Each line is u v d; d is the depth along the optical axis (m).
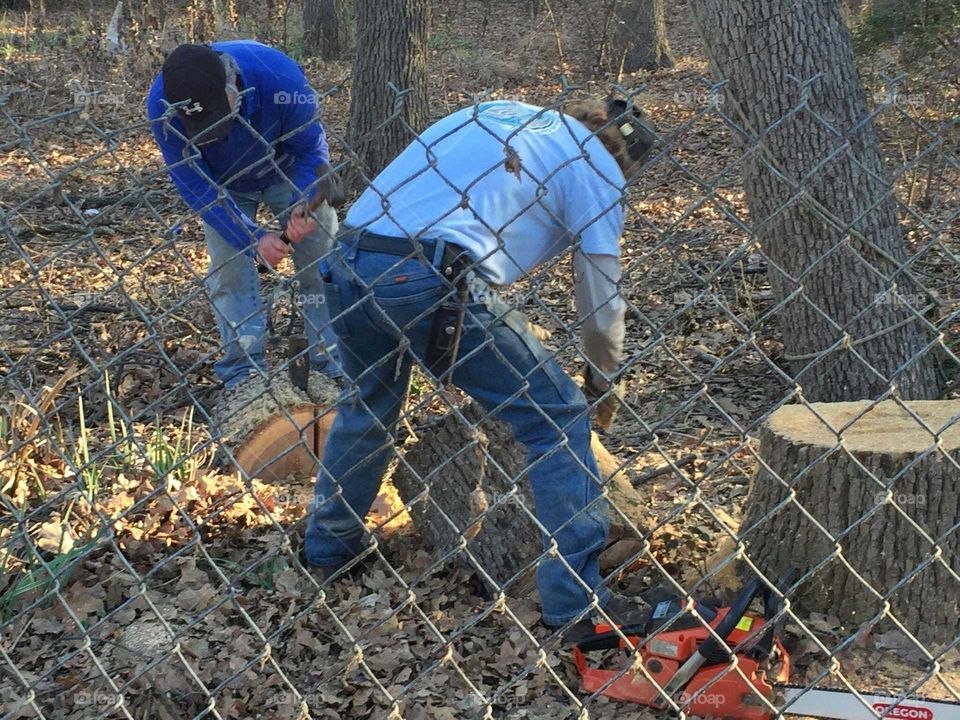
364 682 2.83
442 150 2.76
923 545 2.90
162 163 10.02
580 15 16.36
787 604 2.48
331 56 16.22
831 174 4.35
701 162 9.01
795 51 4.30
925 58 7.11
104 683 2.80
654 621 2.80
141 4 13.73
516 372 2.48
